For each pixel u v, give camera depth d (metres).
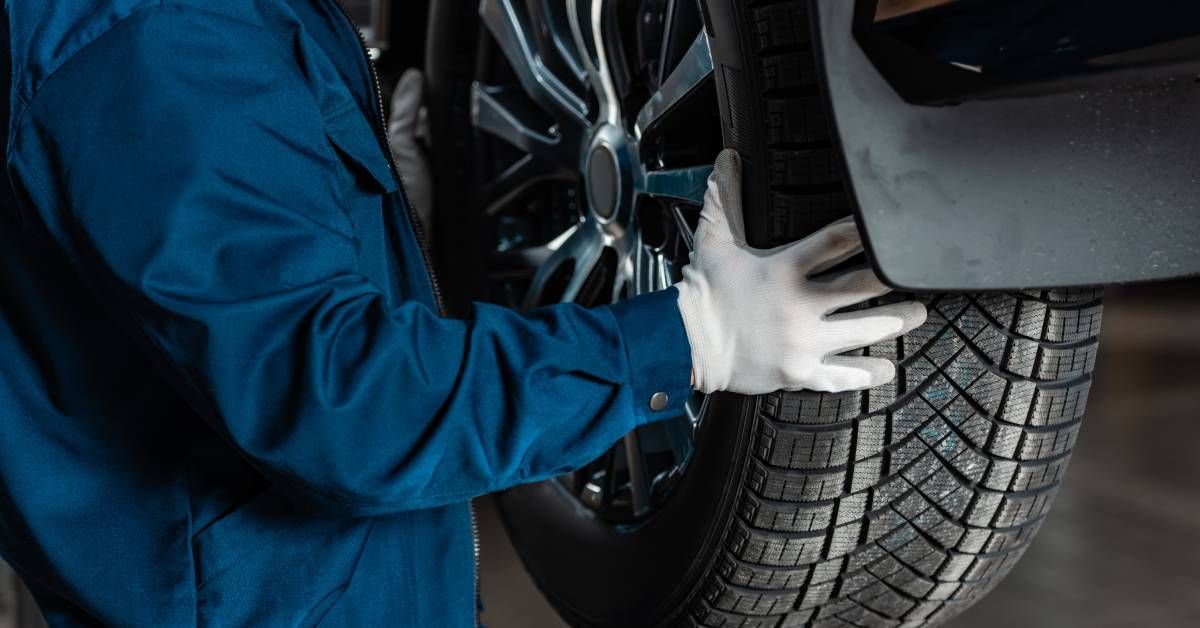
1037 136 0.93
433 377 0.95
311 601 1.08
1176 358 5.07
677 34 1.34
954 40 0.90
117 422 1.10
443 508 1.21
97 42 0.91
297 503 1.03
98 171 0.89
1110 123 0.96
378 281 1.11
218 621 1.07
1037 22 0.89
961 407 1.17
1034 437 1.20
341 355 0.92
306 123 0.98
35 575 1.20
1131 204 0.96
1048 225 0.93
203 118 0.90
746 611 1.32
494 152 2.19
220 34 0.94
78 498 1.10
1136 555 2.84
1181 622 2.45
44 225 0.96
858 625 1.38
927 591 1.32
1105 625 2.44
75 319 1.09
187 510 1.09
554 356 1.00
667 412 1.06
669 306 1.05
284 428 0.91
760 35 1.04
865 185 0.87
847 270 1.08
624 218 1.59
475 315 1.01
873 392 1.14
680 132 1.41
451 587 1.20
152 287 0.87
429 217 2.29
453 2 2.13
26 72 0.92
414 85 2.26
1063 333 1.16
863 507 1.21
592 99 1.70
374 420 0.92
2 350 1.10
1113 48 0.87
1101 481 3.42
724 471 1.24
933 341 1.13
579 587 1.69
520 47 1.88
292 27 1.04
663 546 1.40
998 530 1.27
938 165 0.89
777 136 1.05
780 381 1.06
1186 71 0.92
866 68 0.87
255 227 0.91
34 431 1.10
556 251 1.82
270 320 0.90
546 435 1.02
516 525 1.93
